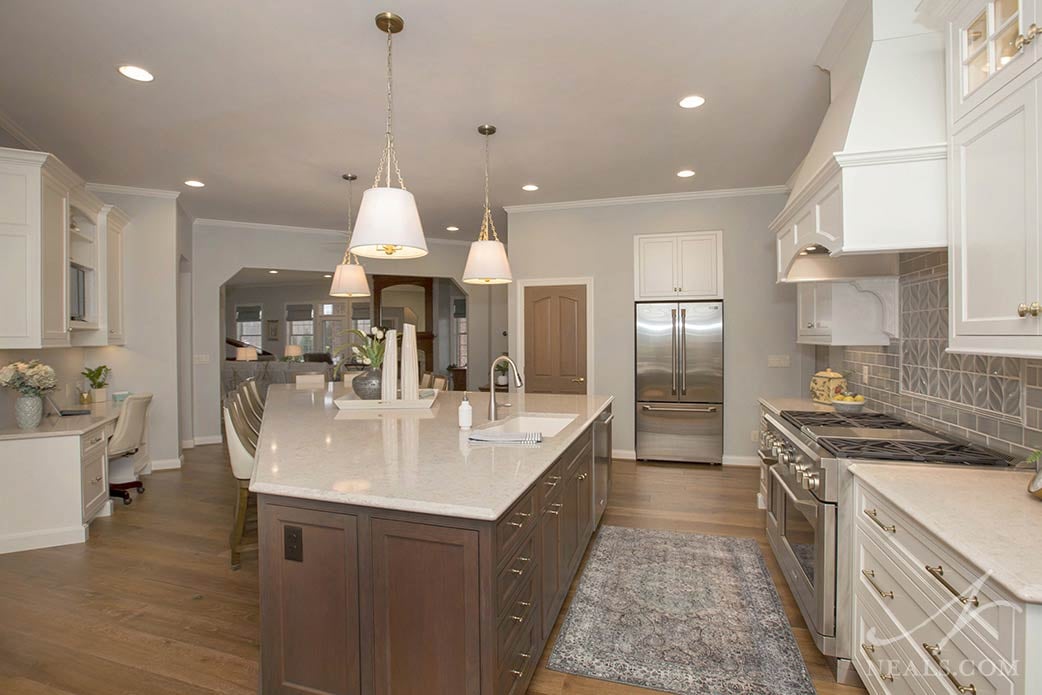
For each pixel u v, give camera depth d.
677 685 2.04
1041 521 1.39
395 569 1.57
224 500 4.37
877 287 3.09
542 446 2.25
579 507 2.78
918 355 2.78
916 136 2.07
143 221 5.29
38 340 3.45
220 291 6.83
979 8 1.72
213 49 2.71
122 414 4.23
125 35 2.58
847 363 4.00
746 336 5.42
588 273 5.82
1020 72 1.48
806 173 2.62
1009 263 1.55
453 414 3.19
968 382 2.31
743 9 2.41
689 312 5.46
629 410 5.74
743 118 3.61
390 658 1.58
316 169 4.66
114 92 3.19
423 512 1.51
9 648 2.27
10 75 2.98
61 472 3.42
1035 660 1.03
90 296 4.57
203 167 4.59
